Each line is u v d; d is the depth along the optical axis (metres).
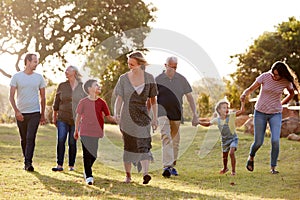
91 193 7.12
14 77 9.18
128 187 7.72
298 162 11.41
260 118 9.61
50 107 22.53
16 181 7.83
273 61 49.38
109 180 8.37
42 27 30.83
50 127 22.00
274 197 7.44
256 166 11.04
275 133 9.64
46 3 30.16
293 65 48.94
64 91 9.44
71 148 9.57
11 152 12.51
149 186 7.90
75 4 30.19
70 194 6.99
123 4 31.59
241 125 21.91
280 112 9.67
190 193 7.39
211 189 8.05
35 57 9.23
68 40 30.73
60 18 30.67
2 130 20.36
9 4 29.95
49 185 7.64
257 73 50.75
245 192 7.86
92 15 29.95
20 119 9.17
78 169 9.82
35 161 10.95
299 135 16.27
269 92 9.53
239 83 50.94
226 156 9.87
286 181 8.90
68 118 9.46
